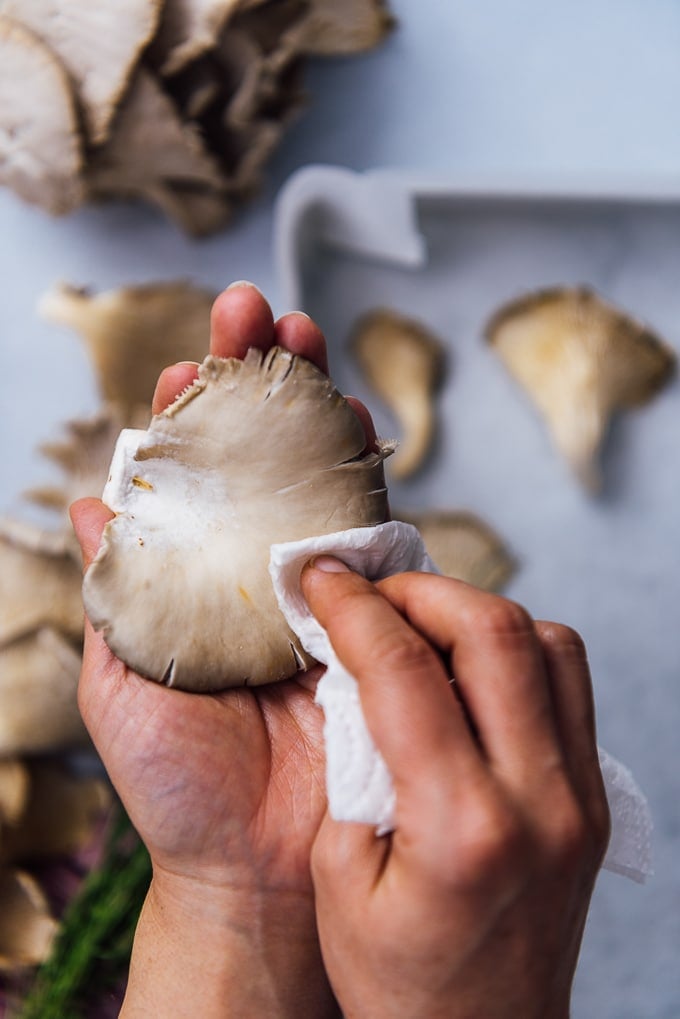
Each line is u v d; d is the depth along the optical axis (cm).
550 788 36
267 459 43
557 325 66
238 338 44
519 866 35
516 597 69
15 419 68
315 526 44
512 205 67
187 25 59
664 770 70
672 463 70
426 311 68
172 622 43
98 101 59
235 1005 44
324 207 64
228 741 44
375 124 68
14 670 64
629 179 65
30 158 61
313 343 46
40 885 66
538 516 69
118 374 65
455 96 68
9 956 63
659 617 70
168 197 64
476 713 37
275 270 68
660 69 68
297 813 44
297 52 63
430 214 67
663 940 69
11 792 65
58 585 64
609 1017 69
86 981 61
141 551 43
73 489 64
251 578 44
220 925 44
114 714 44
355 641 37
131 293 64
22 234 67
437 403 68
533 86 68
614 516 69
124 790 45
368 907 36
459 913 35
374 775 37
